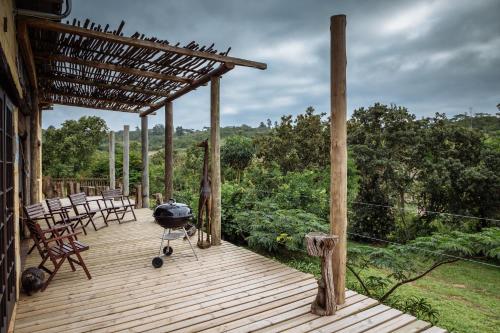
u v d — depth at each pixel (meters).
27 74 4.84
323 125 13.92
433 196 9.90
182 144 34.94
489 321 4.58
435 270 7.38
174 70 5.50
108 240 5.80
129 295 3.40
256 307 3.14
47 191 11.13
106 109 8.84
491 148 9.75
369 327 2.79
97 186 13.71
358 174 10.27
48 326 2.71
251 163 14.88
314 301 3.08
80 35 3.96
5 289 2.41
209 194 5.35
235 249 5.28
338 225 3.20
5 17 2.39
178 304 3.19
